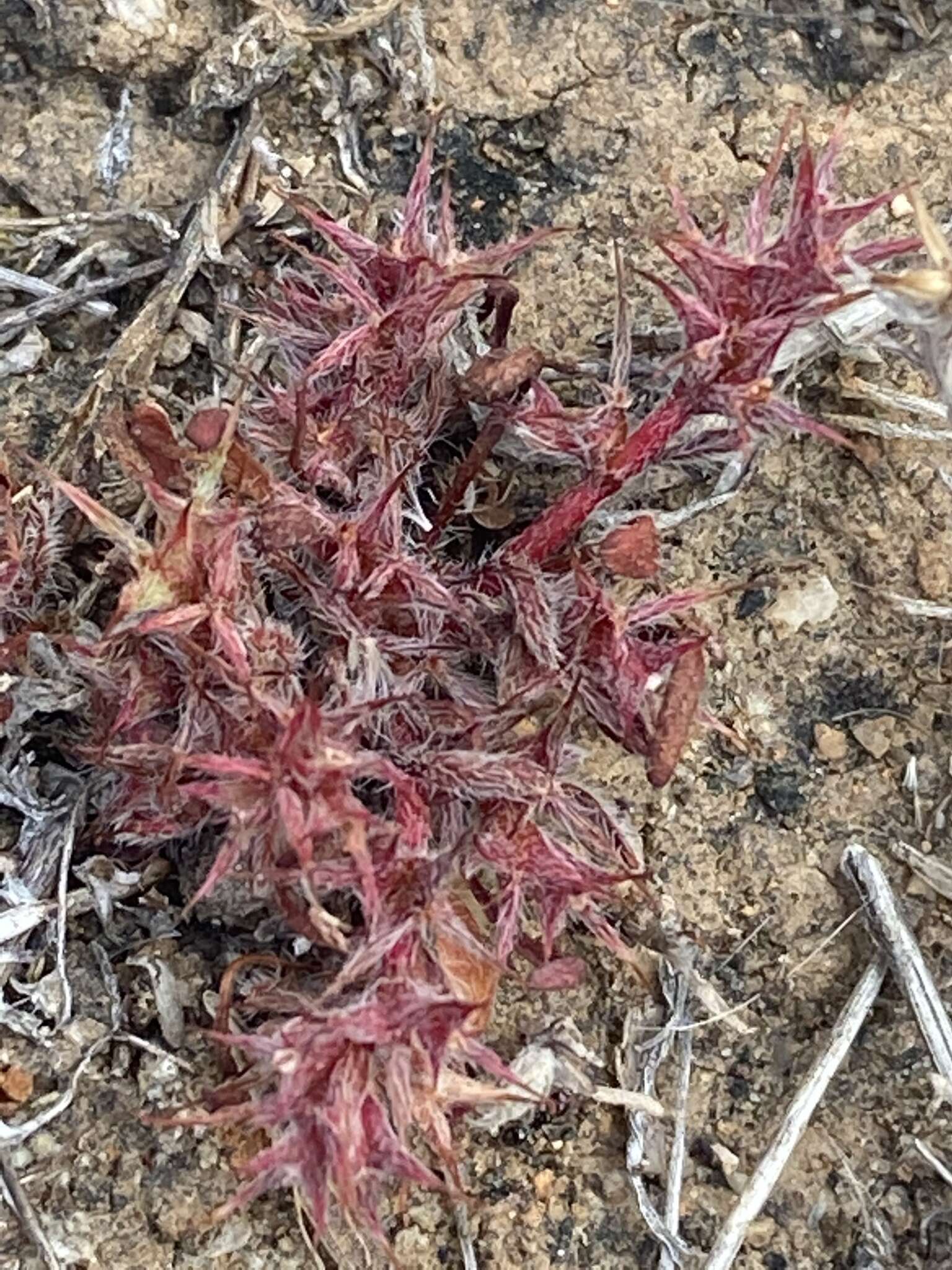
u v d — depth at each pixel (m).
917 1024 0.11
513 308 0.11
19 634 0.10
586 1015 0.11
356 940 0.09
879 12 0.13
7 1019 0.10
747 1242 0.10
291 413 0.10
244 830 0.08
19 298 0.11
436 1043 0.08
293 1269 0.10
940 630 0.11
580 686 0.09
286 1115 0.07
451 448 0.11
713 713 0.11
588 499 0.10
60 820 0.10
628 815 0.11
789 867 0.11
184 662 0.09
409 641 0.09
